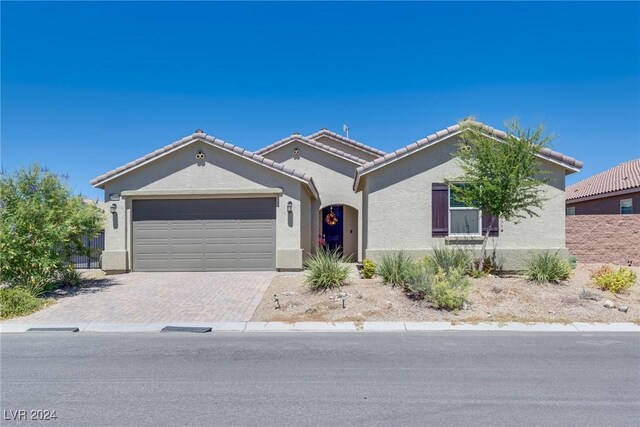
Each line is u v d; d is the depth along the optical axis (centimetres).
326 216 2217
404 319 984
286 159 2183
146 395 574
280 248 1644
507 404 539
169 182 1664
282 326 948
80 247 1418
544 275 1212
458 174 1513
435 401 549
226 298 1192
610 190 2406
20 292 1130
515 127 1285
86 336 891
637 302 1075
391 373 654
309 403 545
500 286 1177
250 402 549
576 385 602
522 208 1335
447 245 1511
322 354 753
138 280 1480
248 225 1664
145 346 811
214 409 529
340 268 1258
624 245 1723
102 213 1509
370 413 516
